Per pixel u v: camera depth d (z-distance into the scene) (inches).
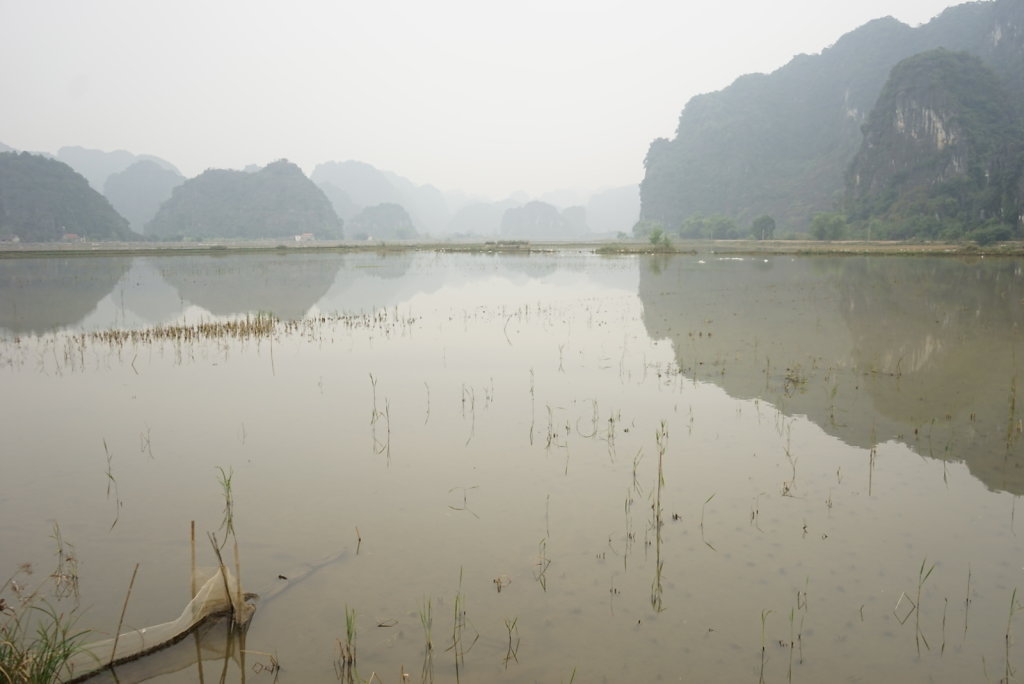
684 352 444.8
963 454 247.6
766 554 177.0
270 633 145.5
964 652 138.7
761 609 153.9
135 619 149.8
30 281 1111.0
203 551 179.0
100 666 133.6
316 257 2005.4
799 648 140.4
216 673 133.8
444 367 401.7
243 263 1672.0
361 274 1259.8
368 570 169.9
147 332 541.0
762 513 200.2
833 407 310.3
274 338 511.2
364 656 137.8
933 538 184.5
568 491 217.2
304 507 205.8
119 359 430.6
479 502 209.0
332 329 555.8
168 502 209.8
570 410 308.2
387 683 129.9
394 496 213.8
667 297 797.2
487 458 247.1
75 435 275.4
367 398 331.6
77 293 909.8
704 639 143.4
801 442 262.4
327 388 352.2
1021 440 261.6
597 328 552.4
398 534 188.5
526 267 1441.9
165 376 381.4
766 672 133.4
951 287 890.1
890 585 162.7
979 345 463.5
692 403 319.0
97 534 188.9
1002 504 205.3
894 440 264.1
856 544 181.6
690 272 1229.1
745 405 315.3
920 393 334.6
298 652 139.4
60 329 579.8
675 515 199.0
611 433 274.1
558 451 253.9
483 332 534.6
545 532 189.6
